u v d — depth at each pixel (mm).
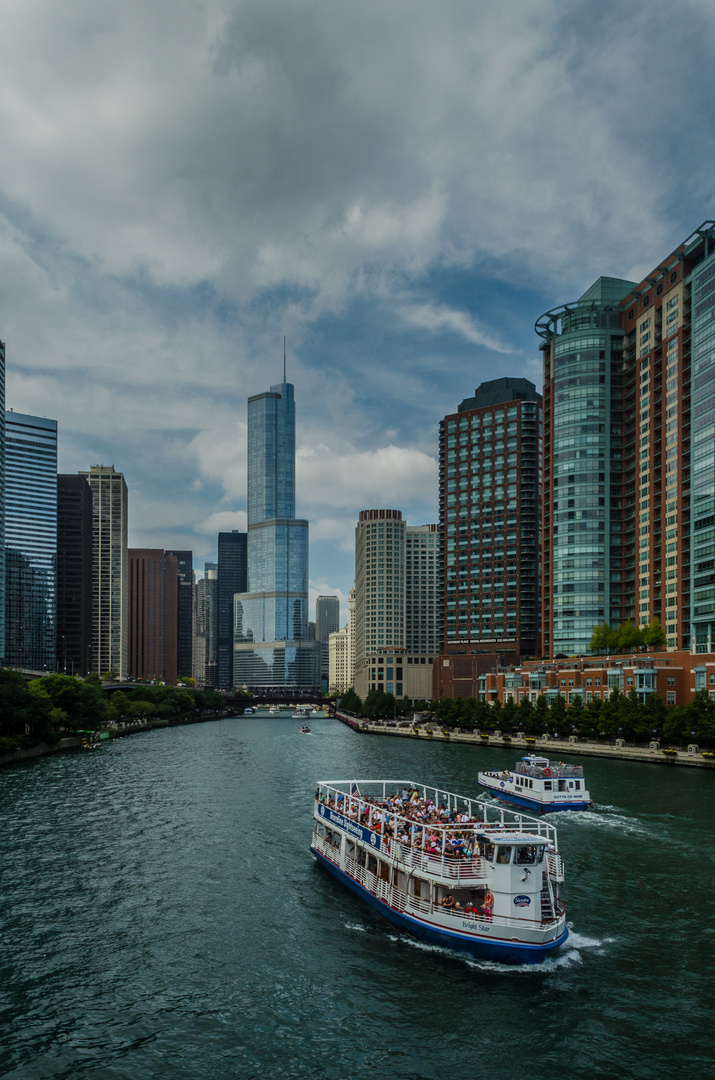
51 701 185250
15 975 45312
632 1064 36125
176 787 112812
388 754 169250
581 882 61562
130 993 43125
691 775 121000
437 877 49719
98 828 82375
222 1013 40906
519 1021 39969
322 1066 36062
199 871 65938
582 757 154750
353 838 60875
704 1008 41188
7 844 74875
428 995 42812
